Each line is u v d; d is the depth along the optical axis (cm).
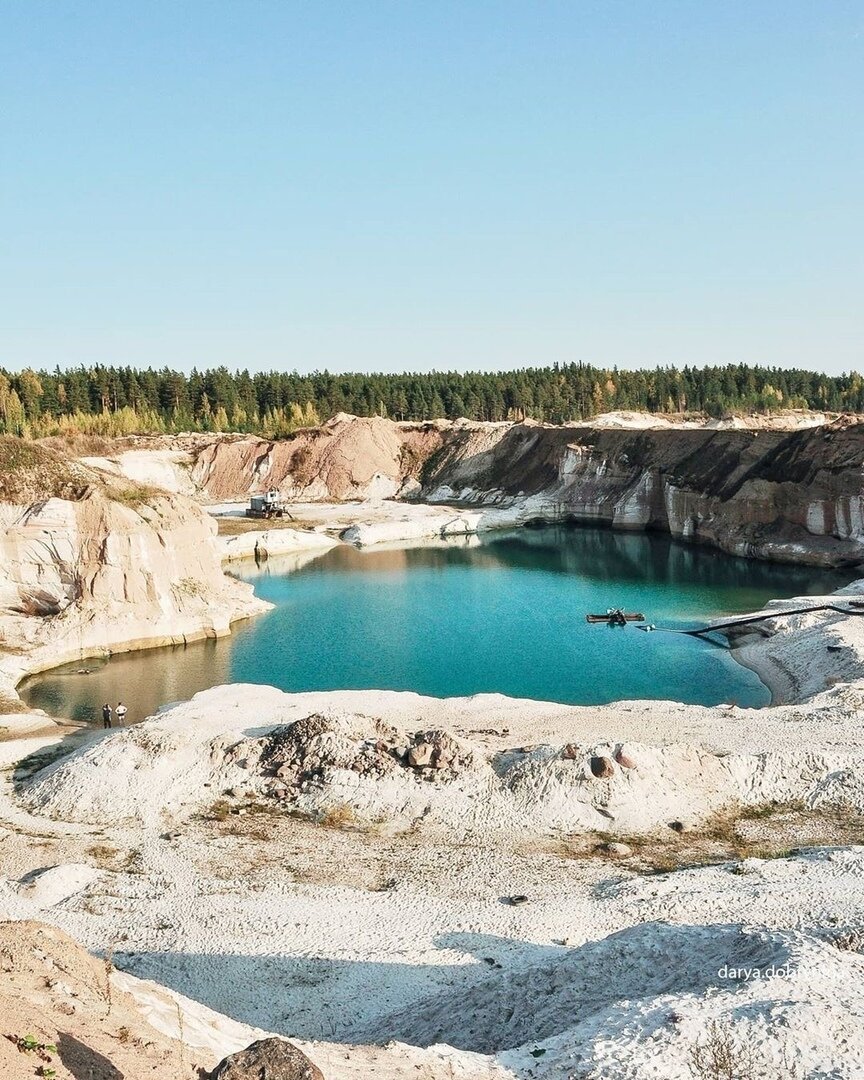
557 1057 1758
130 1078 1356
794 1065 1648
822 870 3069
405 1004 2403
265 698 5091
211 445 16362
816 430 10856
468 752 4059
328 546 12019
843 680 5347
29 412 18575
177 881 3238
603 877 3247
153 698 5725
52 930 1891
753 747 4178
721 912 2739
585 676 6106
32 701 5684
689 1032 1741
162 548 7231
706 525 11681
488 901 3053
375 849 3519
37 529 6788
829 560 9619
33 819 3841
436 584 9469
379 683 6019
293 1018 2373
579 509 14188
